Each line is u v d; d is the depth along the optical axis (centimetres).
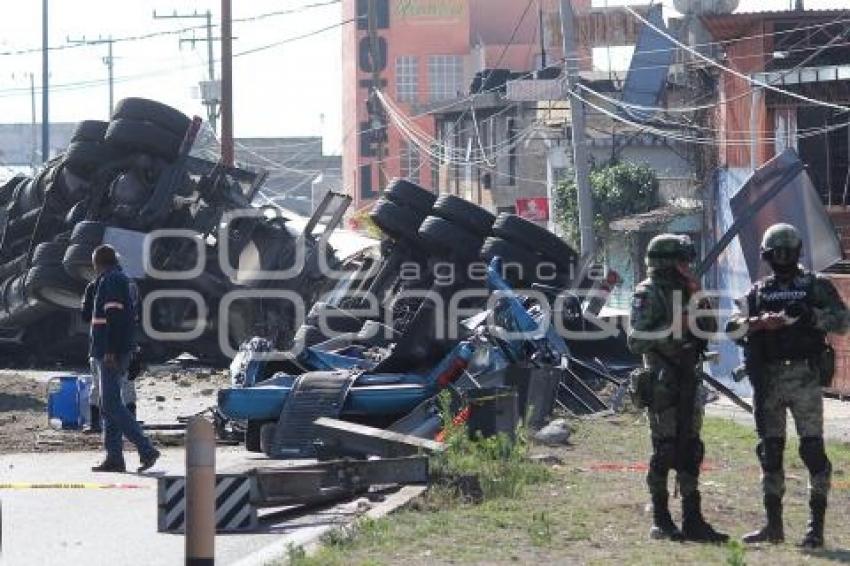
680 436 2228
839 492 2838
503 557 2028
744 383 5756
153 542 2333
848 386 5850
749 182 4022
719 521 2458
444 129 15138
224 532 2378
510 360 4025
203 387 5975
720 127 9256
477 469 2686
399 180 6266
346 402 3553
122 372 3231
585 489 2717
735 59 8944
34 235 7325
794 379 2194
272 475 2438
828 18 8788
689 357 2231
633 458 3309
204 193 7119
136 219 6988
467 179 14625
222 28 9388
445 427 3078
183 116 7100
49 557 2214
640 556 2045
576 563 1988
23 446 3738
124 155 7031
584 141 6775
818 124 8238
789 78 8269
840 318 2198
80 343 7638
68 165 7100
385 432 2938
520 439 3055
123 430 3216
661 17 11681
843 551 2141
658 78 11562
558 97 12606
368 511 2403
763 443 2231
